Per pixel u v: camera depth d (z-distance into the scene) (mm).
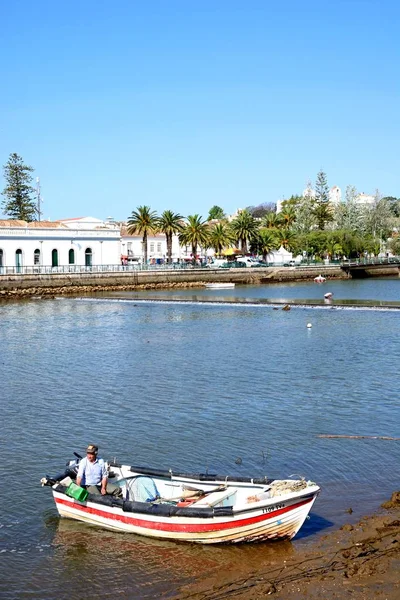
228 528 14281
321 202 166125
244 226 141500
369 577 12578
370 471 18828
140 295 92562
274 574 13039
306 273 133375
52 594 12914
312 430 23000
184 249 153000
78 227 111625
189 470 19172
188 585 12992
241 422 24078
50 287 95500
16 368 35406
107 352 40625
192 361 36969
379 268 148375
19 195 140125
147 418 24781
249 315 63406
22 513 16562
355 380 31078
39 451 21156
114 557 14266
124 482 16016
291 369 34094
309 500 14133
